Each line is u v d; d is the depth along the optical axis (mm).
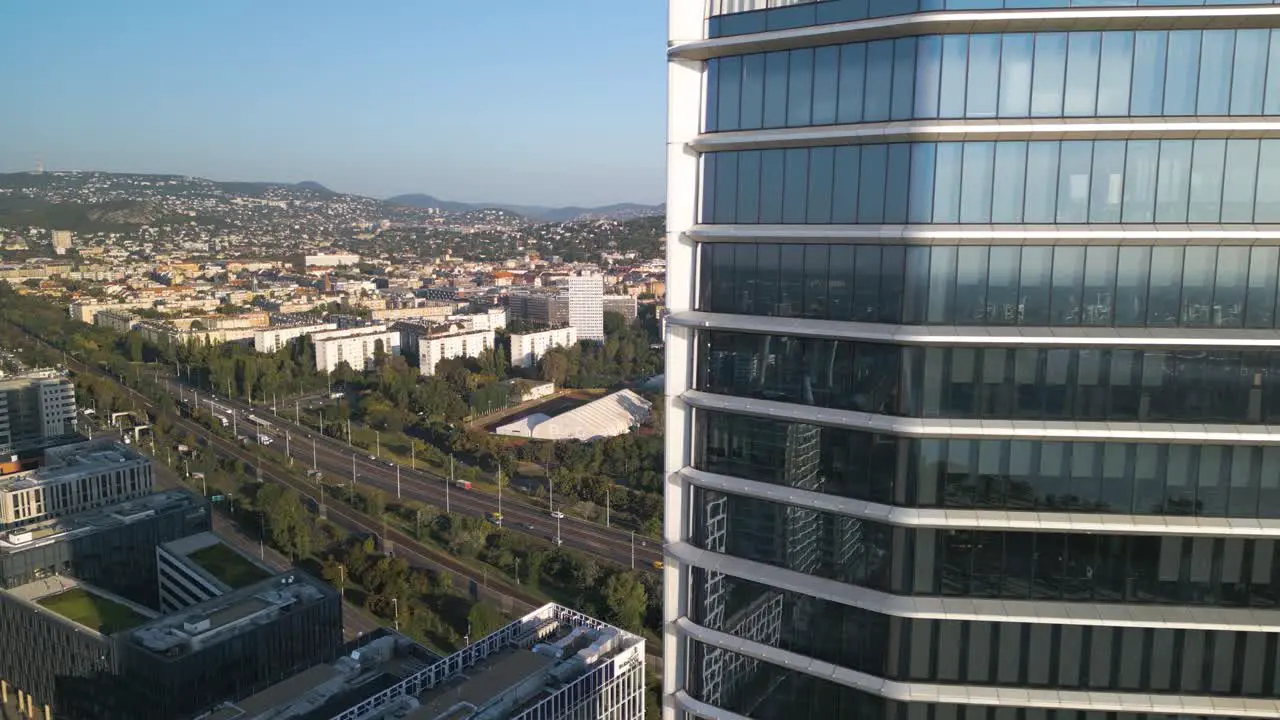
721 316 52188
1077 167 44906
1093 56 44094
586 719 106562
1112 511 46750
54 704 141500
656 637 157000
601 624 119875
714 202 52250
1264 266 45031
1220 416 45594
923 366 46562
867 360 48188
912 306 46844
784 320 50219
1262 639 47094
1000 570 47906
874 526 48906
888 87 46156
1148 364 45562
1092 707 47312
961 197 45719
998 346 45938
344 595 176500
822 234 47969
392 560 177500
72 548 167000
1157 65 43844
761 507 52750
